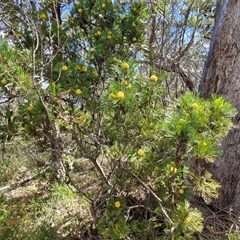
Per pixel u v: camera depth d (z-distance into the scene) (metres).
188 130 1.30
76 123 1.67
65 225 2.04
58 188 1.89
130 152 1.54
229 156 2.23
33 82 1.46
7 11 2.32
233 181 2.27
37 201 2.37
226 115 1.45
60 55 2.28
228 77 2.21
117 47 2.37
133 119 1.55
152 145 1.58
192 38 3.82
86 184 2.37
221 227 2.14
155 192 1.67
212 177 2.28
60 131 1.81
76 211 2.14
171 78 3.61
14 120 1.63
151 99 1.57
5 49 1.41
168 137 1.43
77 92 1.83
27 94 1.46
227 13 2.20
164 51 3.92
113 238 1.56
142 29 2.52
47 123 1.65
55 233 2.03
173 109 1.47
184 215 1.48
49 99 1.60
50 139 1.69
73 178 2.29
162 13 3.68
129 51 2.48
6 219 2.11
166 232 1.54
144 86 1.56
